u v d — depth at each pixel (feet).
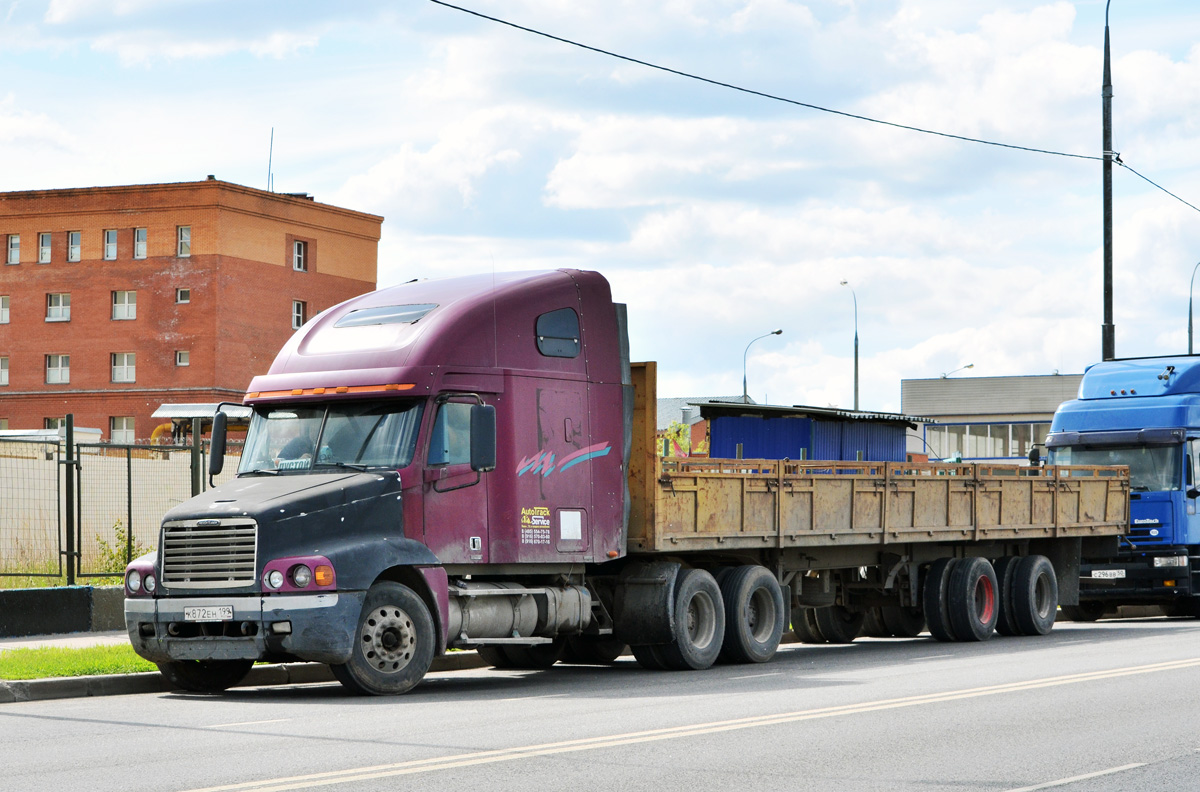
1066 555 77.05
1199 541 83.61
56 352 242.17
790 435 130.21
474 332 47.52
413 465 45.37
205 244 235.20
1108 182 101.19
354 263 258.78
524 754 30.81
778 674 50.42
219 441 49.01
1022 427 293.64
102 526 85.46
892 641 71.41
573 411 50.14
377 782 27.37
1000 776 28.37
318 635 42.39
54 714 39.68
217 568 43.14
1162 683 44.78
